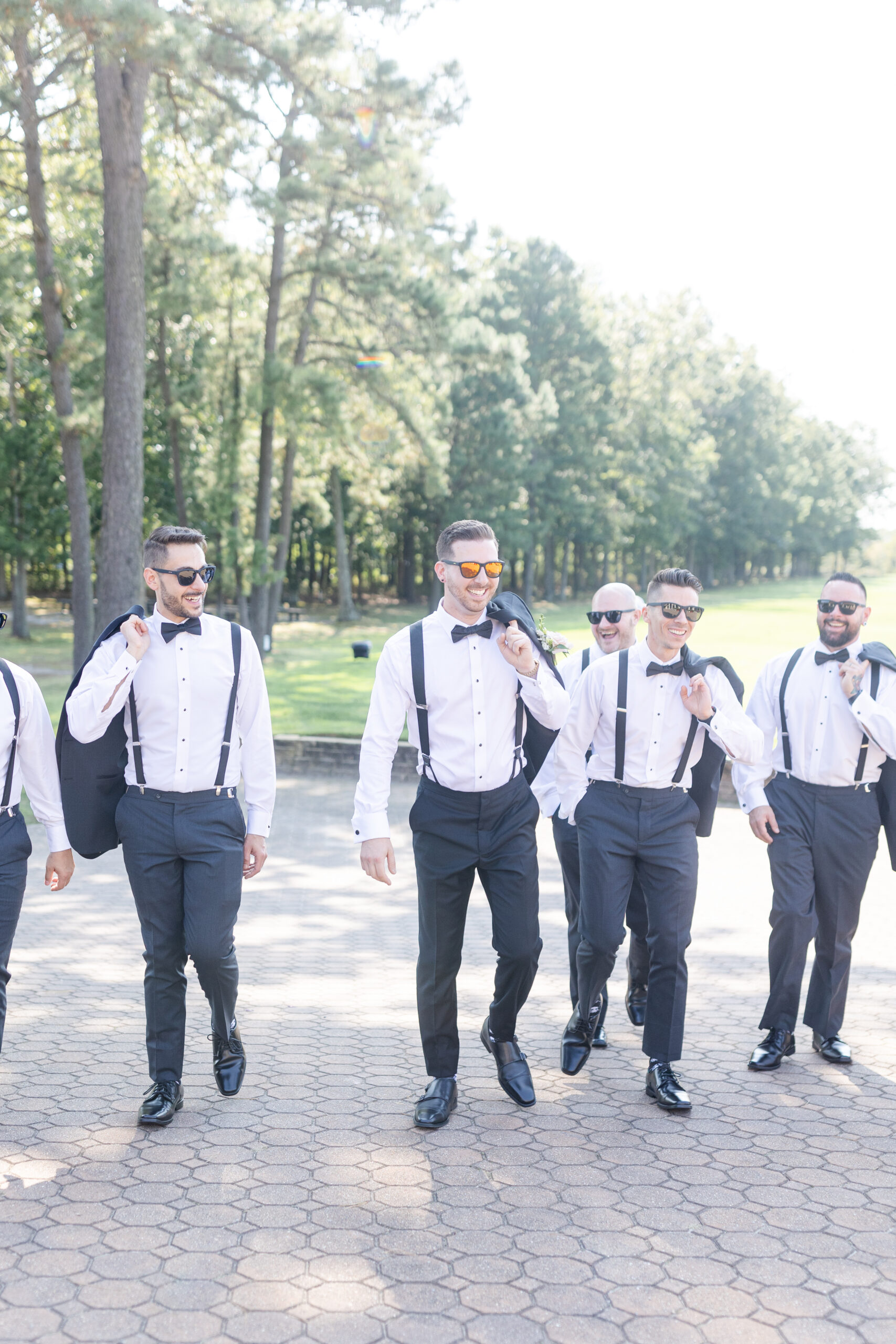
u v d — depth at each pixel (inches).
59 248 1002.7
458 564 144.4
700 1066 170.4
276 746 555.8
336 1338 95.0
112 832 150.5
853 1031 189.8
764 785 179.3
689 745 159.0
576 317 1987.0
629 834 159.0
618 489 2329.0
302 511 2041.1
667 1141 139.8
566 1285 104.4
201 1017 198.1
